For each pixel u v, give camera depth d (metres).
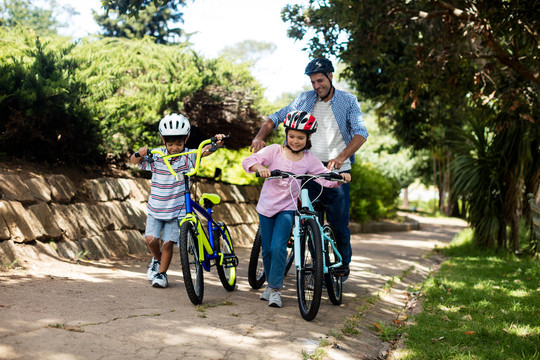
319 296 4.14
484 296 5.79
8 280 4.55
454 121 15.91
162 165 5.04
